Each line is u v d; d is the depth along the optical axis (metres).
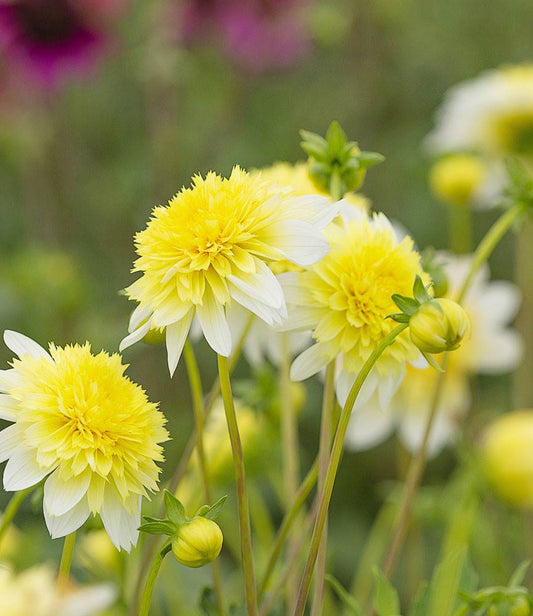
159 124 2.75
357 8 3.27
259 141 3.20
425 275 0.99
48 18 2.43
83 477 0.94
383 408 0.98
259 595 1.03
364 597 1.52
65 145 3.10
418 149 3.02
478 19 3.30
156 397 2.50
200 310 0.94
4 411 0.95
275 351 1.17
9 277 2.44
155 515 1.28
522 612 1.03
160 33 2.57
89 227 3.17
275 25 2.74
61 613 0.88
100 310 2.71
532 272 2.06
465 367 1.41
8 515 1.00
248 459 1.31
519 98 1.81
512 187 1.13
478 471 1.37
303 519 1.30
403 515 1.08
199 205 0.95
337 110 3.28
